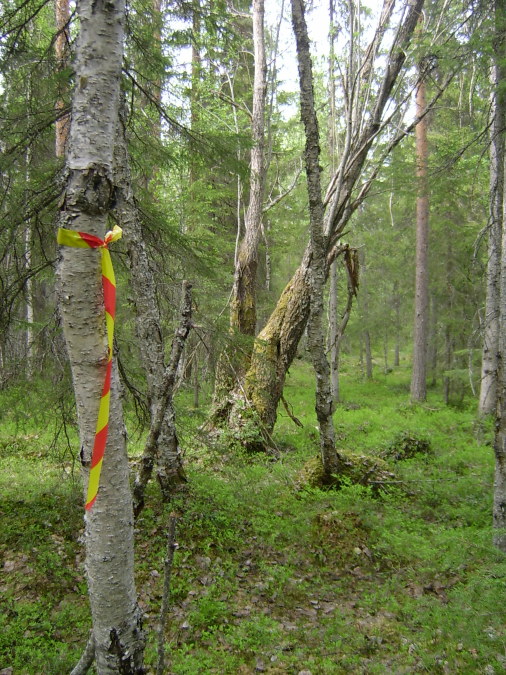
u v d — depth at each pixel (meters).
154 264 5.96
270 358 9.21
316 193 6.12
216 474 7.30
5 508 5.57
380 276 21.73
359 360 27.34
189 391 6.67
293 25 5.70
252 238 10.20
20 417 5.24
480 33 5.81
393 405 16.02
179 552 4.95
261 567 4.90
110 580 2.14
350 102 7.22
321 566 5.11
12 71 4.78
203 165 6.44
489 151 10.15
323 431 6.96
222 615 4.14
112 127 2.04
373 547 5.27
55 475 6.73
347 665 3.61
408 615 4.20
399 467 8.22
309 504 6.21
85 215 1.99
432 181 8.31
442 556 4.91
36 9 4.48
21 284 4.92
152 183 11.30
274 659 3.67
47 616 3.87
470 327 15.91
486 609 3.62
